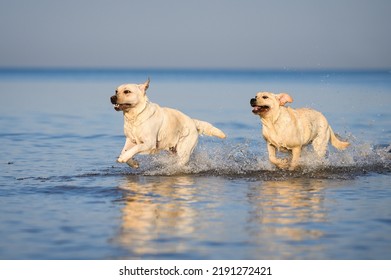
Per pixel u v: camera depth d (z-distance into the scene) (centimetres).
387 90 5247
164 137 1359
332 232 909
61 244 855
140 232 906
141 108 1304
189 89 5834
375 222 962
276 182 1271
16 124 2492
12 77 13488
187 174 1349
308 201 1097
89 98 4497
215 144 1850
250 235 894
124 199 1105
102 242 862
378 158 1538
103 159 1580
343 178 1320
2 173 1367
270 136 1380
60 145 1861
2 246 848
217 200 1102
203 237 884
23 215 996
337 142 1485
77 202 1084
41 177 1317
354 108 3234
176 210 1029
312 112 1435
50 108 3412
